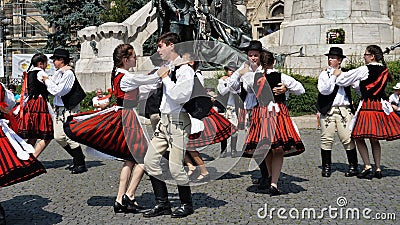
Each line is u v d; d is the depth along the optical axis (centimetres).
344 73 811
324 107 837
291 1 2434
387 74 820
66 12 3403
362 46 2078
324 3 2173
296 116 1565
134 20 2167
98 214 646
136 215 640
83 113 654
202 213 641
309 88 1617
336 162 977
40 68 912
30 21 4541
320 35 2147
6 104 617
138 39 2186
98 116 636
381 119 802
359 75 807
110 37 2070
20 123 880
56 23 3356
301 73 2033
